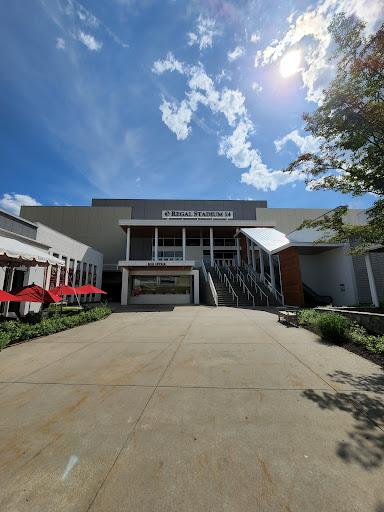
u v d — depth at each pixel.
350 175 5.29
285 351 5.38
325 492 1.80
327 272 17.30
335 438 2.44
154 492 1.83
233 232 27.52
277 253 17.61
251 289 18.53
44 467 2.10
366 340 5.52
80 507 1.72
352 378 3.91
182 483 1.91
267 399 3.26
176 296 21.41
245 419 2.80
